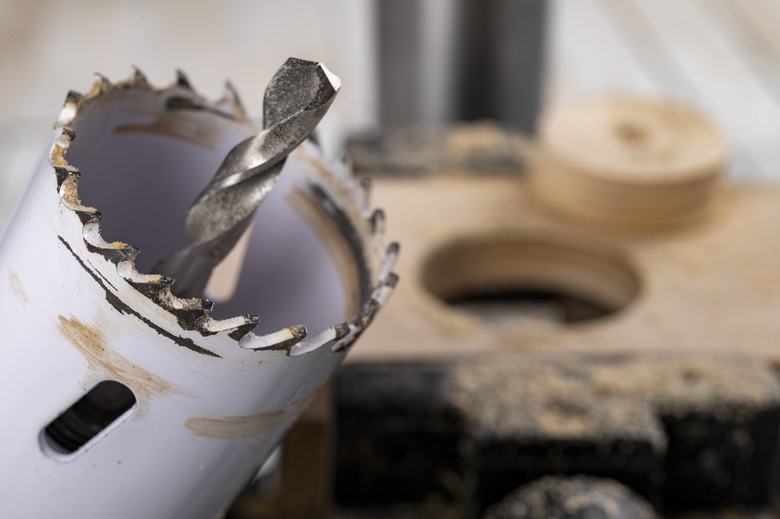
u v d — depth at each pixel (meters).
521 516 0.39
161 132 0.26
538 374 0.43
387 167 0.51
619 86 0.72
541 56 0.57
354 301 0.25
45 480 0.23
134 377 0.21
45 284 0.21
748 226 0.49
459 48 0.56
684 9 0.81
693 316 0.46
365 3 0.80
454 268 0.49
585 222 0.49
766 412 0.42
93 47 0.73
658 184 0.48
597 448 0.41
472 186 0.51
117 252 0.19
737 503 0.43
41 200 0.21
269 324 0.27
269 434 0.23
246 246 0.28
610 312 0.49
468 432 0.42
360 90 0.71
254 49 0.74
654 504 0.42
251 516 0.44
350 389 0.42
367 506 0.43
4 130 0.67
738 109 0.70
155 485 0.23
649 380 0.43
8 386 0.22
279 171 0.22
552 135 0.50
